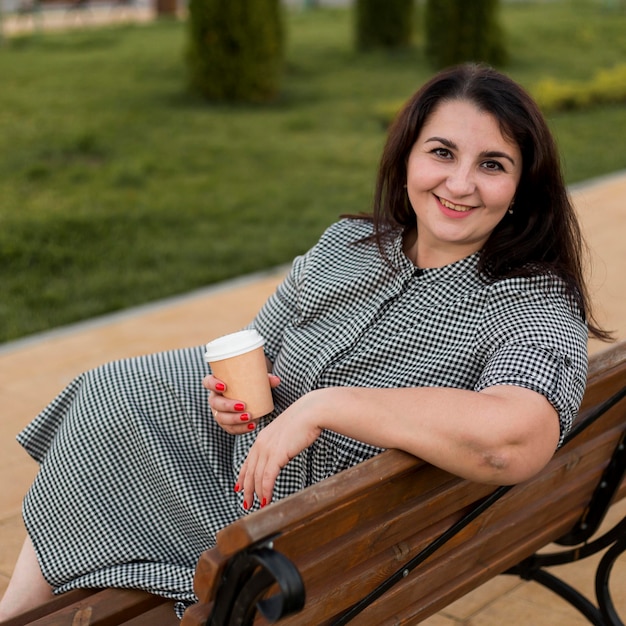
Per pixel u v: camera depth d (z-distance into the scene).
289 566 1.55
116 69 15.95
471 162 2.13
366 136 11.84
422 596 2.13
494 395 1.84
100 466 2.45
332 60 17.42
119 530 2.39
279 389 2.41
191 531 2.38
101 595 2.25
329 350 2.29
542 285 2.12
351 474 1.71
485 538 2.17
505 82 2.15
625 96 14.17
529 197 2.21
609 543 2.54
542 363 1.92
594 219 7.67
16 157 10.31
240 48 13.72
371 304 2.31
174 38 19.69
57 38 19.95
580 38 19.53
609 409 2.28
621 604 3.09
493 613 3.04
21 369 4.96
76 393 2.61
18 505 3.70
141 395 2.50
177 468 2.39
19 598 2.45
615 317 5.56
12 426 4.33
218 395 2.31
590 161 10.37
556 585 2.69
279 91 14.48
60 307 5.98
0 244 7.11
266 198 8.98
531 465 1.82
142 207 8.45
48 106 13.02
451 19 16.41
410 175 2.23
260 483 1.91
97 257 7.04
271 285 6.33
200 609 1.72
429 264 2.28
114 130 11.76
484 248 2.22
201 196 8.98
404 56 17.73
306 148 11.15
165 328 5.55
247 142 11.43
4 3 27.41
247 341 2.26
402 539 1.95
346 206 8.73
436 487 1.94
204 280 6.52
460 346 2.14
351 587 1.87
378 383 2.21
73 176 9.58
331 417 1.86
